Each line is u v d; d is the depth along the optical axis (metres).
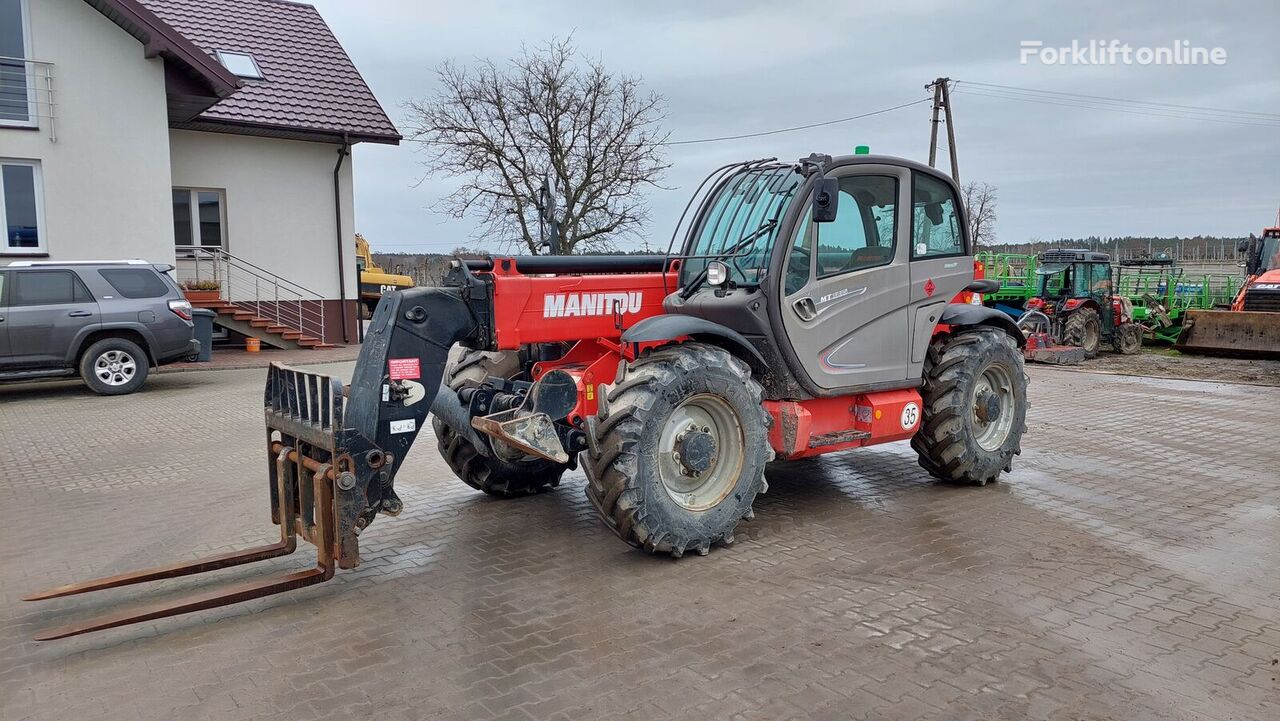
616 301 5.54
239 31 20.72
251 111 18.62
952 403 6.34
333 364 15.52
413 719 3.26
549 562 5.01
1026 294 20.23
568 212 26.89
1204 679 3.50
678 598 4.41
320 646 3.92
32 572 4.95
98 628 3.90
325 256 20.02
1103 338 18.44
